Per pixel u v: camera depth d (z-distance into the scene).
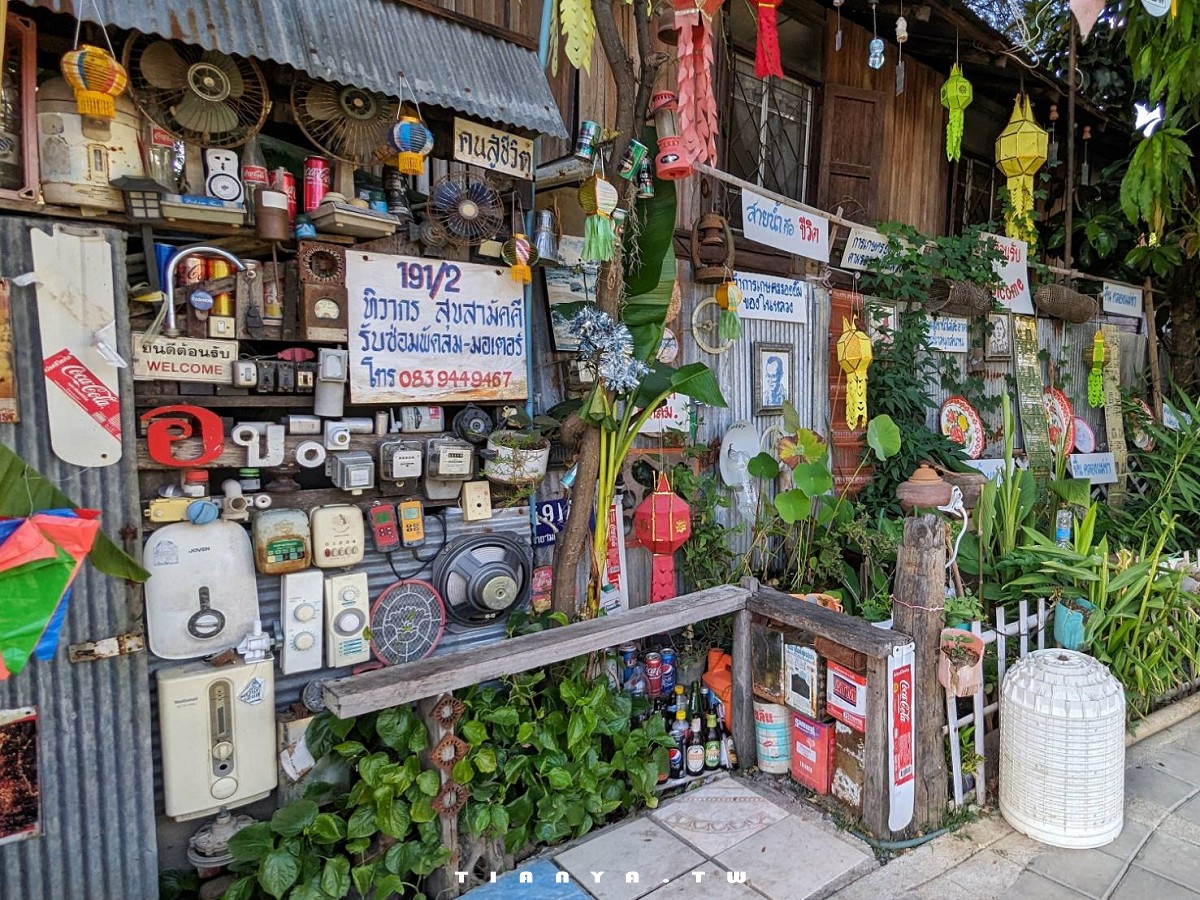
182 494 2.57
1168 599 3.86
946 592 3.65
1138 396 7.62
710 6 2.52
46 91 2.26
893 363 5.32
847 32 5.42
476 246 3.23
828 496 4.61
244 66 2.58
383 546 2.99
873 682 2.91
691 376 3.30
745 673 3.53
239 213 2.54
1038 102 6.80
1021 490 4.57
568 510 3.70
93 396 2.29
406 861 2.57
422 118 3.07
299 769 2.79
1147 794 3.33
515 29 3.69
